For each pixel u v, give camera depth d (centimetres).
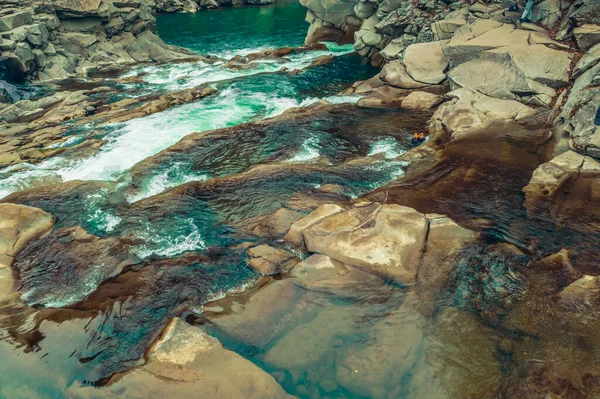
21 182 1298
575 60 1559
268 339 718
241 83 2300
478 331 713
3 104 1988
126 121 1773
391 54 2458
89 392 629
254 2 5703
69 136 1636
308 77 2422
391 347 692
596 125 1197
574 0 1786
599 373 623
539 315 734
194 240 1011
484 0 2177
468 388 625
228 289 831
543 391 604
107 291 847
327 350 694
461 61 1877
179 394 607
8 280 882
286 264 876
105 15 2867
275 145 1503
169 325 711
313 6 3350
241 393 607
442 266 852
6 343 725
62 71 2491
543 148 1330
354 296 790
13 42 2181
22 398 636
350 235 909
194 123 1762
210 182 1250
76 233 1036
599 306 739
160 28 4191
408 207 995
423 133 1550
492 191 1145
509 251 891
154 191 1252
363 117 1742
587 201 1059
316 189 1193
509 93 1591
